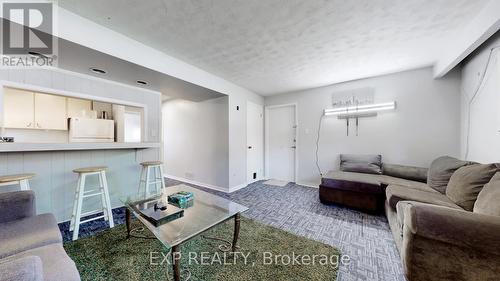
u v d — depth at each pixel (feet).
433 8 5.37
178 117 15.39
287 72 10.41
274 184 14.03
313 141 13.38
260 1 5.14
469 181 5.33
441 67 8.30
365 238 6.47
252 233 6.75
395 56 8.45
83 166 8.14
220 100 12.56
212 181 13.12
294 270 4.86
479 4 5.18
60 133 12.00
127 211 6.24
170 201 6.22
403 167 9.67
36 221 4.38
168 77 8.63
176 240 4.07
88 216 8.16
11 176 5.69
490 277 3.40
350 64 9.31
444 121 9.30
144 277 4.56
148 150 10.48
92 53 6.29
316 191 12.25
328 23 6.08
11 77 6.42
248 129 14.17
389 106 10.44
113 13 5.61
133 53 7.05
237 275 4.67
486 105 6.82
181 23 6.09
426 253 3.98
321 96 13.03
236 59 8.77
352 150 11.84
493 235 3.26
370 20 5.92
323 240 6.33
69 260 3.24
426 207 4.01
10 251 3.31
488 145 6.70
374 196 8.30
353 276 4.72
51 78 7.26
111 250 5.58
